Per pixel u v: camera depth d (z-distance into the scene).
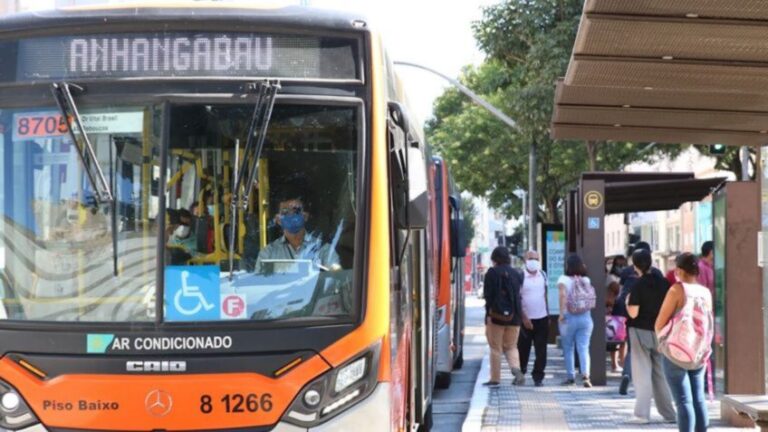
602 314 22.81
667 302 13.34
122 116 9.17
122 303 8.93
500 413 18.41
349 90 9.30
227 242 9.01
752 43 13.35
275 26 9.30
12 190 9.18
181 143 9.12
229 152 9.12
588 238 22.70
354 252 9.10
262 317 8.91
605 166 46.88
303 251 9.07
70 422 8.80
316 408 8.83
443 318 22.22
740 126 18.89
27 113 9.25
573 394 21.27
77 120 9.10
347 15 9.45
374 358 8.99
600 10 12.17
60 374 8.87
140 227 9.02
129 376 8.79
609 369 26.98
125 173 9.10
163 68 9.26
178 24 9.29
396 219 9.91
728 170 43.53
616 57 14.24
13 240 9.12
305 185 9.16
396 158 9.79
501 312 22.36
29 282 9.04
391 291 9.46
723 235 17.84
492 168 56.78
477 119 56.56
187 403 8.74
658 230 81.69
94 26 9.30
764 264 14.60
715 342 18.48
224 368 8.79
